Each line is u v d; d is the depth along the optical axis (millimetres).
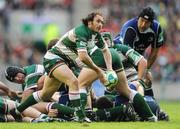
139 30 28203
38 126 22125
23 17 69812
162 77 56656
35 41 68188
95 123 23500
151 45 29125
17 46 66312
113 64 24469
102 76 23406
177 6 66562
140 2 65875
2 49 65938
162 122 25172
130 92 24844
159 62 58125
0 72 55125
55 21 69625
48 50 24125
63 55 23578
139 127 22219
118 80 24688
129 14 65375
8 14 69875
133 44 28422
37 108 24688
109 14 65750
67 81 23359
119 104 24953
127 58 26938
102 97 24734
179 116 31094
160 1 66500
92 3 70312
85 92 24453
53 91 24328
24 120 24469
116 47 26891
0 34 68125
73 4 71188
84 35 22922
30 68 25828
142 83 26703
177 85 56156
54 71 23484
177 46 61906
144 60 26734
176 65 58594
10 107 24375
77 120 23719
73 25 70312
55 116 24406
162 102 51594
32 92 25516
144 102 24875
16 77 25656
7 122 24203
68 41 23406
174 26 64625
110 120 24766
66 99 26047
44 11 70188
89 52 24281
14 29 69500
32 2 71250
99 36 23391
